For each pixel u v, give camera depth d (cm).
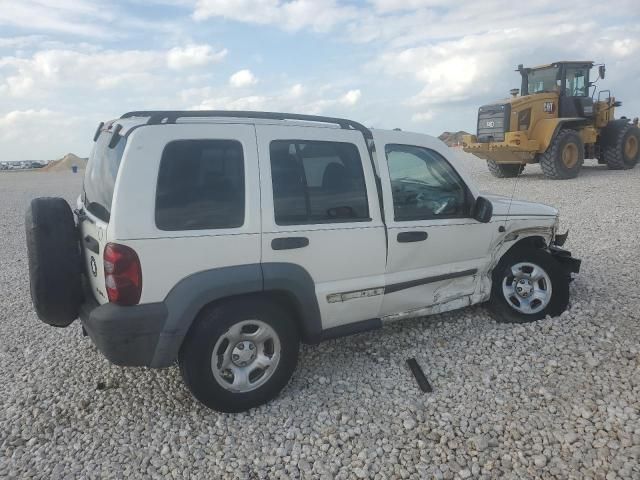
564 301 497
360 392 385
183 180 335
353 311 406
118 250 316
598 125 1619
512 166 1658
